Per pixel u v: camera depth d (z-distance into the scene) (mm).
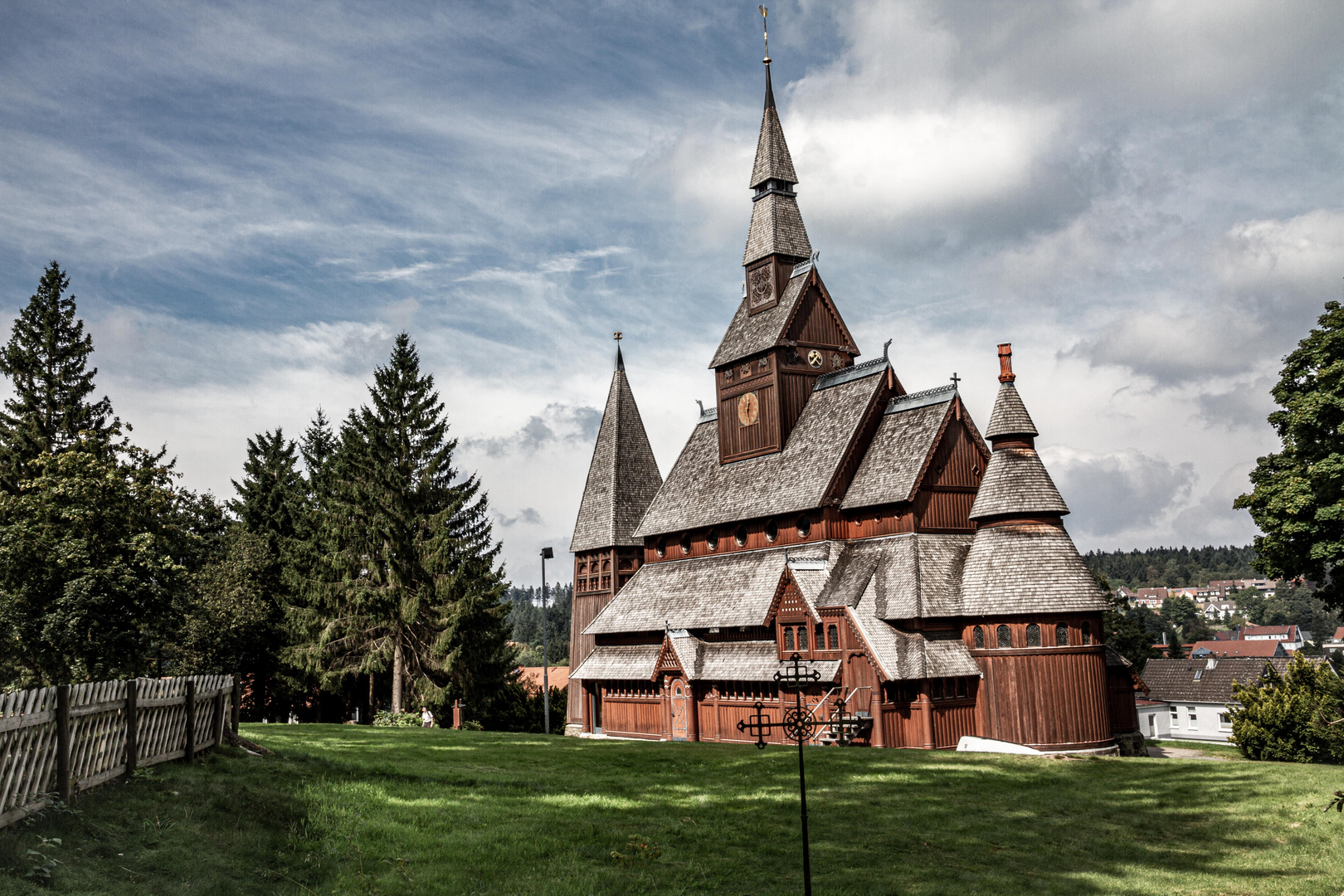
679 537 66562
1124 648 79688
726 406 65625
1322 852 22422
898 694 46469
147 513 50281
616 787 27672
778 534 58375
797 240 64688
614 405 78750
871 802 27047
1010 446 47719
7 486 64688
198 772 21562
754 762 34844
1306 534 47562
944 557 50062
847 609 48000
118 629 45781
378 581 70688
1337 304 48250
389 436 72625
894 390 57344
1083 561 46188
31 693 15727
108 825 16359
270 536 84500
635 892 17500
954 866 20969
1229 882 20297
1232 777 31047
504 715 84250
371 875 16844
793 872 19641
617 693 62531
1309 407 46406
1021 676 45031
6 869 13484
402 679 72375
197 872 15320
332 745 36094
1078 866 21375
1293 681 50375
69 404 70938
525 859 18891
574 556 77812
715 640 57688
